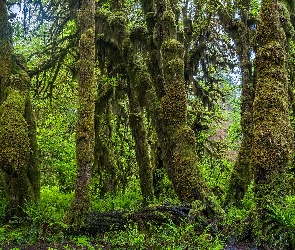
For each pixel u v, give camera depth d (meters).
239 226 8.69
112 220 9.85
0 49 11.45
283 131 8.67
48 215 9.82
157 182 14.73
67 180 18.73
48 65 15.16
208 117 16.72
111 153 15.62
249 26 13.25
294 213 8.52
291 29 11.34
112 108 15.50
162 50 11.12
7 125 10.28
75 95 18.16
